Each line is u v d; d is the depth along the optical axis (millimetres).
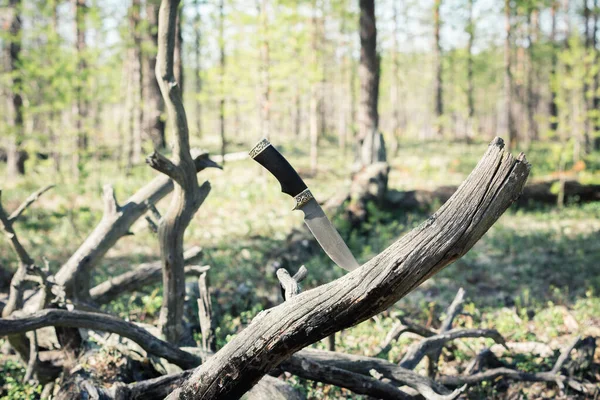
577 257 10180
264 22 16719
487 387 5395
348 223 12242
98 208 13055
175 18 4102
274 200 14773
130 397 3889
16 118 16969
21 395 4797
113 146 22469
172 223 4645
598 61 20812
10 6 16656
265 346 2619
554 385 5453
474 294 8430
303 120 40094
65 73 14938
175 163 4406
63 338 4816
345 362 4543
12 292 4871
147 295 7504
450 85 34219
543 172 18062
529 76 26188
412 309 7770
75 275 5594
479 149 26734
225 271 8977
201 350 4688
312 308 2516
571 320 7109
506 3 21062
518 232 12031
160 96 21266
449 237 2268
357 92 33438
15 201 13648
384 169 13742
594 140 24359
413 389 4641
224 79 17109
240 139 29672
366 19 14859
